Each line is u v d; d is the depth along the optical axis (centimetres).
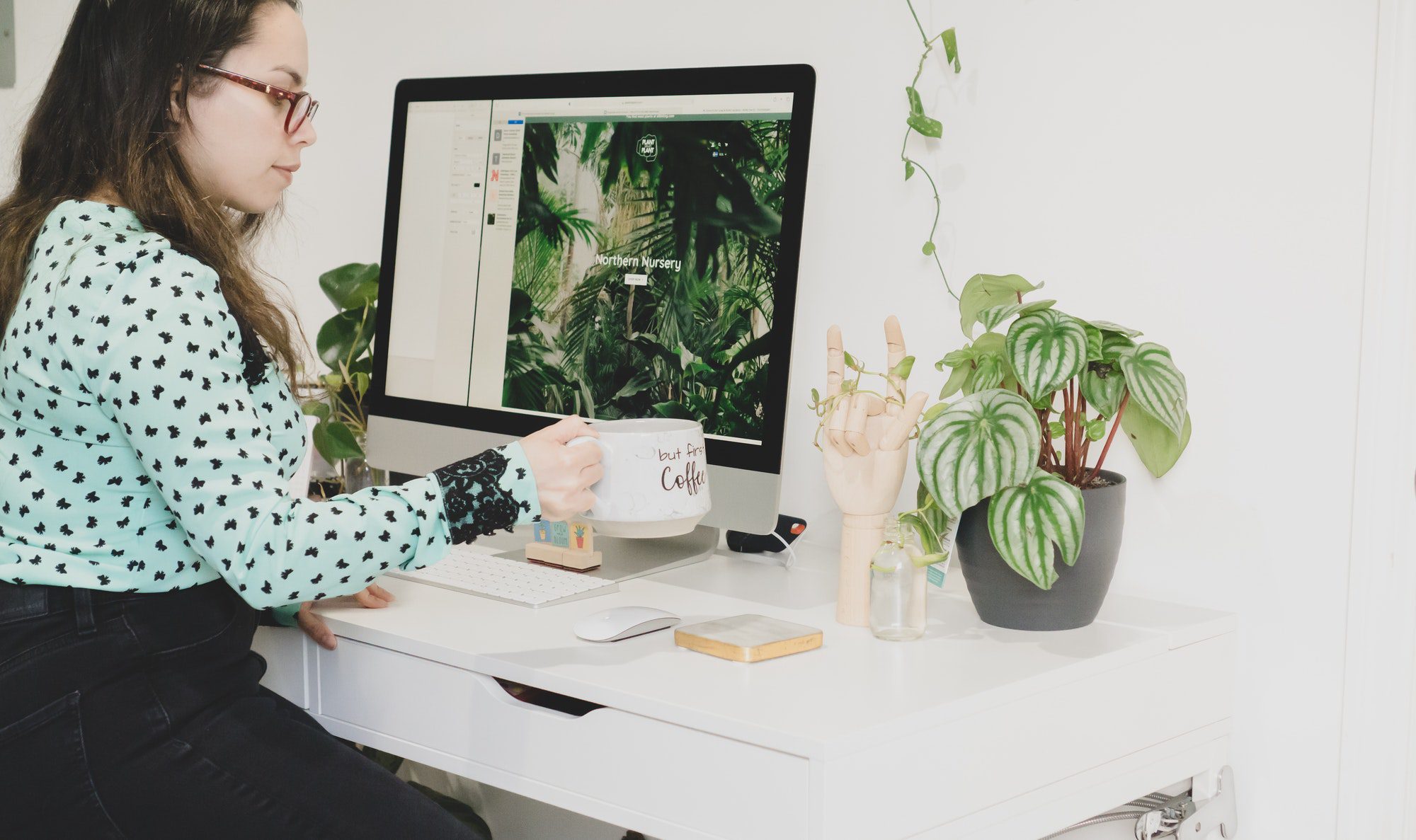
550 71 177
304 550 85
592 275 143
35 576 89
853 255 151
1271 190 121
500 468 94
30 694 87
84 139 94
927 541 112
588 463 99
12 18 216
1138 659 110
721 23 159
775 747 87
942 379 144
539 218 147
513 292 149
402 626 114
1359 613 118
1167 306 128
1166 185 127
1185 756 118
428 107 156
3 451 90
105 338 83
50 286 87
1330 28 117
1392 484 116
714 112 133
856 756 87
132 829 89
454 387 154
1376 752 118
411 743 112
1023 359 103
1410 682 118
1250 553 124
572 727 100
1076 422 115
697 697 94
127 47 91
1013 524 103
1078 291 134
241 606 100
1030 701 100
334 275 168
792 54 153
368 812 95
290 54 96
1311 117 118
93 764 88
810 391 155
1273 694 124
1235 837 127
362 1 197
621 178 140
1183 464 128
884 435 112
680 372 136
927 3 142
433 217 156
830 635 112
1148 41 127
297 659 120
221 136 94
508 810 182
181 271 86
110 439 88
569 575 131
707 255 134
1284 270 121
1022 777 100
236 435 86
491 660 104
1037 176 136
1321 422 119
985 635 112
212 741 93
